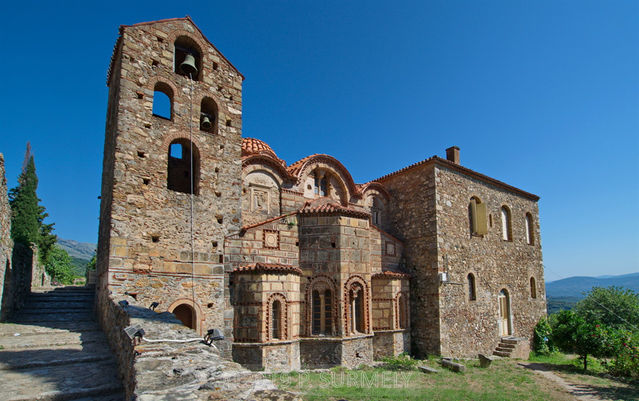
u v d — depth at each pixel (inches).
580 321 978.7
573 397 710.5
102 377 377.1
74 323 645.9
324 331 795.4
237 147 799.1
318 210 834.8
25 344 491.8
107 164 761.0
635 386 800.9
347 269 816.3
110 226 616.1
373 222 1097.4
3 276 623.5
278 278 748.0
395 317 916.6
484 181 1180.5
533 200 1373.0
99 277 716.7
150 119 686.5
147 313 438.0
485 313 1075.9
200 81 768.9
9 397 315.6
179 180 856.9
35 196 1381.6
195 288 685.9
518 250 1254.9
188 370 256.7
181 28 760.3
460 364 845.8
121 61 672.4
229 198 765.3
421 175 1051.9
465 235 1071.0
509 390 713.0
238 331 721.0
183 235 689.0
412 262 1025.5
